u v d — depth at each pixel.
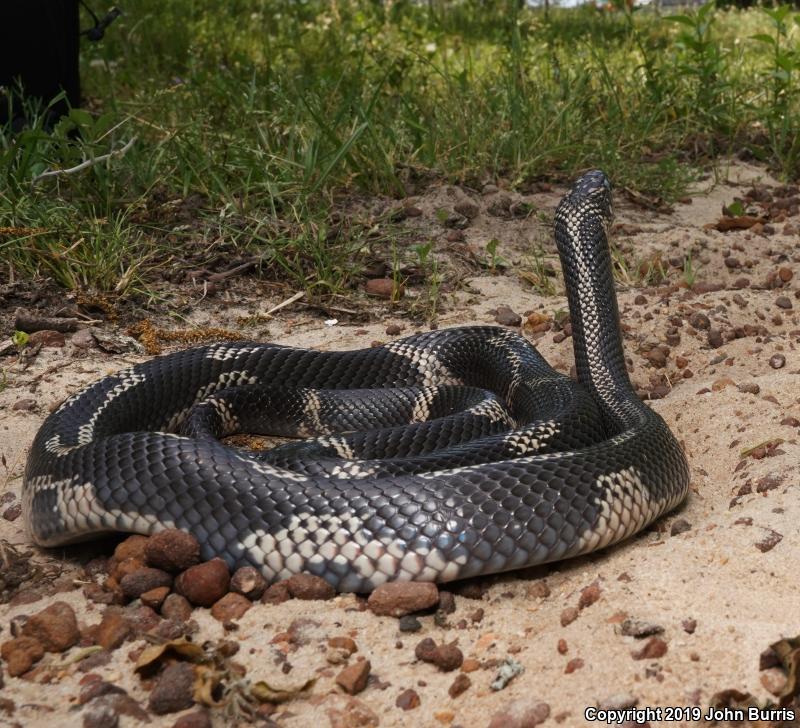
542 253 1.12
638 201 1.26
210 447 0.63
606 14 2.31
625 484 0.63
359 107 1.26
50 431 0.72
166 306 1.00
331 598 0.60
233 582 0.60
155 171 1.16
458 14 2.26
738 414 0.78
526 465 0.62
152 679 0.54
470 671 0.54
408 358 0.91
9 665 0.55
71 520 0.64
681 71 1.54
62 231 1.03
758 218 1.20
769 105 1.51
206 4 2.17
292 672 0.55
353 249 1.07
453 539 0.60
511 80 1.42
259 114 1.32
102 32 1.31
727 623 0.54
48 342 0.92
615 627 0.55
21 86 1.16
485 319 1.00
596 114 1.45
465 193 1.23
